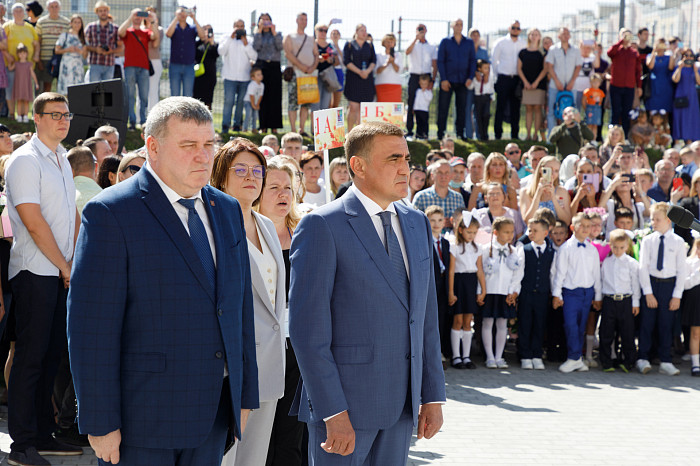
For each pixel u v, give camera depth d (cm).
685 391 825
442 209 901
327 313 334
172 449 293
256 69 1405
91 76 1299
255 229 412
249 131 1443
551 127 1551
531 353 920
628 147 1164
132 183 301
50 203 520
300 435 455
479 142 1554
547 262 913
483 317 904
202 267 299
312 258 335
